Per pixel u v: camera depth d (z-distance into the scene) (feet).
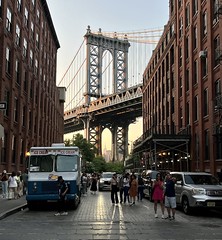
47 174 62.64
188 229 41.37
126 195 76.33
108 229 40.70
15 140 117.80
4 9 101.45
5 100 105.91
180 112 136.67
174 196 49.85
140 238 35.19
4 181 80.59
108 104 304.50
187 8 130.11
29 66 136.56
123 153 361.51
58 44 217.77
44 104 175.73
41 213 57.52
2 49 100.48
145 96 223.92
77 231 39.17
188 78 127.85
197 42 117.29
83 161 92.02
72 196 61.52
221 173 92.12
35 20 149.48
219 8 89.45
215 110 97.60
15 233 37.88
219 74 97.25
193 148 117.29
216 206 54.90
